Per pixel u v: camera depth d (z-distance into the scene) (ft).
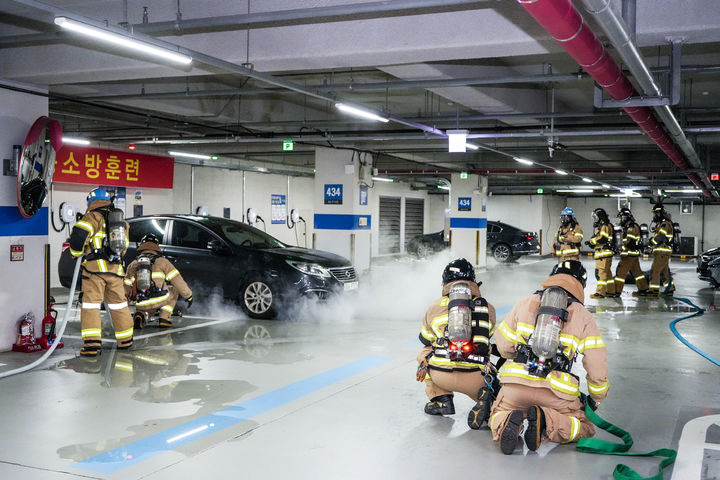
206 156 58.23
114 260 24.30
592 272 73.10
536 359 14.06
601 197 118.83
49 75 25.31
